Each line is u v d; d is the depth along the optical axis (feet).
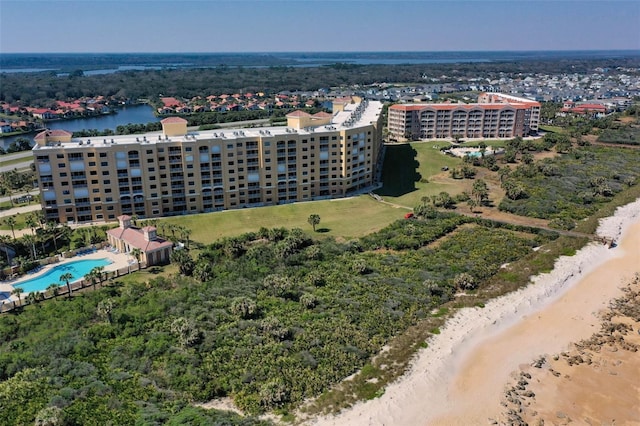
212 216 504.02
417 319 318.45
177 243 429.79
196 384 254.27
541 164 650.02
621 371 282.56
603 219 485.56
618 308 345.72
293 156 538.47
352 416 238.68
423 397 255.09
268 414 237.45
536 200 526.57
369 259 399.24
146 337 294.46
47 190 467.52
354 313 319.47
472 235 444.14
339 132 549.54
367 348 287.07
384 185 610.65
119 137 516.32
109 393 245.45
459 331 308.60
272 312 321.11
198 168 505.25
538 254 409.69
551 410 253.44
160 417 226.38
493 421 244.63
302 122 567.59
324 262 392.47
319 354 279.28
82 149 465.47
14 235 435.94
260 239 445.78
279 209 524.52
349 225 476.54
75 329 304.91
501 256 402.72
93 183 477.36
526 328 319.27
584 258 407.64
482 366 282.36
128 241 414.41
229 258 404.57
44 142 473.26
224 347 283.38
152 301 333.21
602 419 248.52
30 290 359.87
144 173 488.44
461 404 254.06
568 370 283.38
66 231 437.99
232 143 510.17
